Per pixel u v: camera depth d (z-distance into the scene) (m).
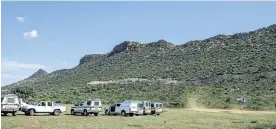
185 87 88.44
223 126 29.28
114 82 113.81
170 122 32.41
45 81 154.00
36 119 33.12
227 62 122.00
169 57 153.00
